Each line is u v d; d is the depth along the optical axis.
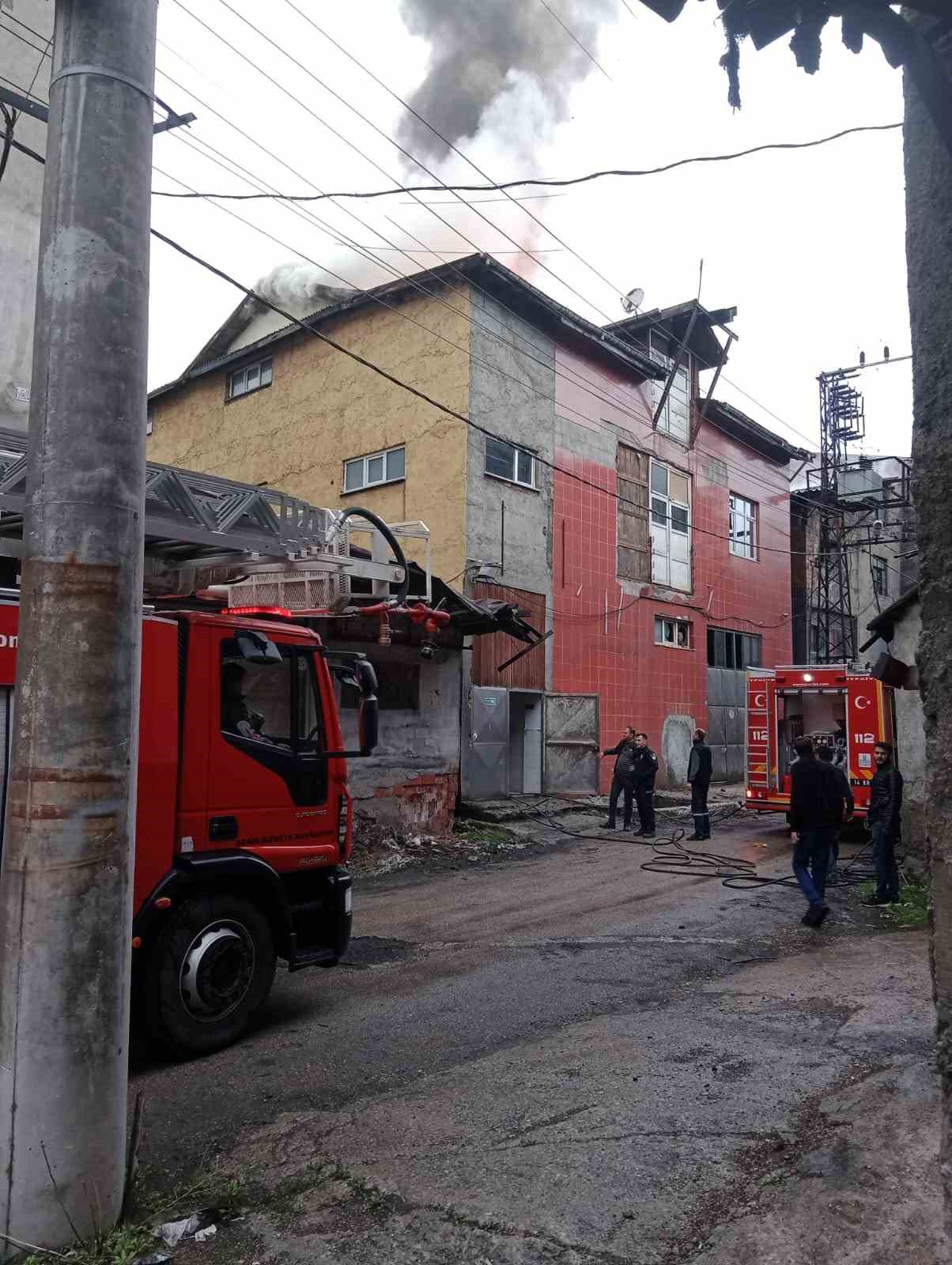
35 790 3.24
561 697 19.58
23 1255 3.07
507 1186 3.59
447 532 17.70
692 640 24.23
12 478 6.23
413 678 14.99
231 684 5.93
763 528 28.05
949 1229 2.06
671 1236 3.18
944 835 2.13
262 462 21.88
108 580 3.35
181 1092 4.91
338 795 6.55
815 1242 3.04
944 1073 2.10
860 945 8.14
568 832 16.28
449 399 18.05
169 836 5.41
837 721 16.48
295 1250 3.26
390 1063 5.30
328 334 20.56
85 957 3.23
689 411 24.88
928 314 2.31
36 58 10.69
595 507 20.97
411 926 9.30
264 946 5.88
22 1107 3.12
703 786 15.68
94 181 3.44
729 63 2.17
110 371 3.41
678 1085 4.62
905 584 35.66
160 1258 3.17
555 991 6.80
